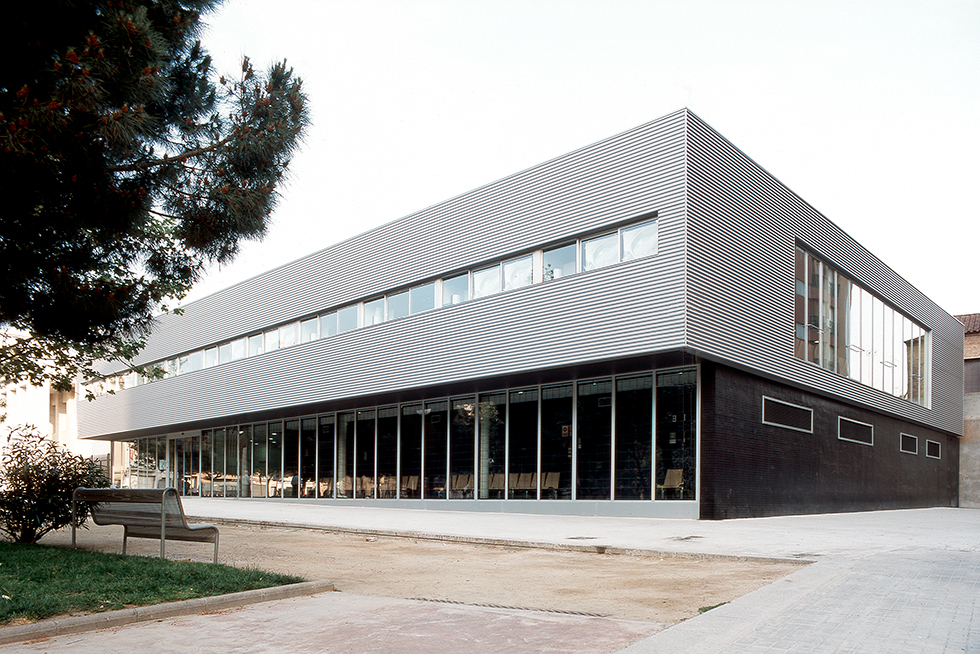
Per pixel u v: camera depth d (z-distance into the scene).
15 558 8.49
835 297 22.91
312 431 27.20
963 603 6.00
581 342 17.23
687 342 15.34
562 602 6.98
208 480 32.91
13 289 8.01
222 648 4.97
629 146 17.08
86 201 7.79
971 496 33.88
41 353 12.73
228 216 8.90
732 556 9.55
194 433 34.31
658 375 17.67
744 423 17.70
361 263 24.02
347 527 14.30
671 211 16.03
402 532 13.29
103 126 7.27
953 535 12.24
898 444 27.59
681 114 16.20
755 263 18.30
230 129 9.00
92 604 6.00
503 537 12.21
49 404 42.91
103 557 8.61
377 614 6.09
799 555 9.35
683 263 15.63
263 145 8.75
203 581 7.04
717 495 16.36
